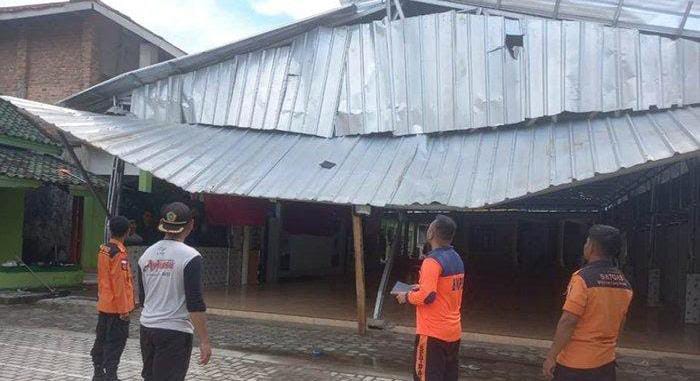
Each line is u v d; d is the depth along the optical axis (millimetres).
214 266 14406
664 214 13258
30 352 7625
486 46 9711
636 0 9180
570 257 27438
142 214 13148
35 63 18969
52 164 14117
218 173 9492
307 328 9938
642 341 9047
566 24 9250
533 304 13422
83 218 18109
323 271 19797
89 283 15367
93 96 11672
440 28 10055
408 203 8164
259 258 16062
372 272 21062
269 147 10516
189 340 4387
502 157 8805
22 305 11664
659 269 13414
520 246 27469
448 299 4805
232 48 11188
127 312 5930
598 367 3836
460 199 7980
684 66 8742
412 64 10211
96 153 15695
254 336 9148
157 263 4379
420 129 10023
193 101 11516
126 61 19984
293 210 17469
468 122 9680
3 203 13633
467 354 8359
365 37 10680
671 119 8438
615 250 3977
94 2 17719
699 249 11062
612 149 7883
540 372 7484
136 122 11008
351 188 8812
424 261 4871
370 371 7160
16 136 13586
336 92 10727
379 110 10352
